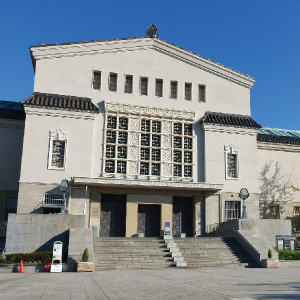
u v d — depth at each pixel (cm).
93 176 2902
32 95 2923
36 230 2297
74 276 1683
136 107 3120
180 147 3192
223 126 3262
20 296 1028
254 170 3269
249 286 1260
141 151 3086
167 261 2266
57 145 2894
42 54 3019
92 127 2952
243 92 3478
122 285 1298
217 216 3092
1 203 3056
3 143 3155
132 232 2944
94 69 3116
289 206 3569
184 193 3098
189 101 3294
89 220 2841
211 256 2384
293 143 3678
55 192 2781
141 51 3266
